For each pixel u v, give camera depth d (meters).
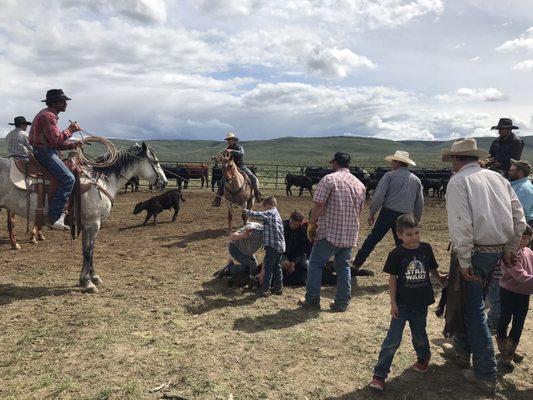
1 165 5.46
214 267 7.24
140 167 6.57
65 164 5.60
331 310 5.31
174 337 4.35
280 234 5.68
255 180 10.73
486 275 3.42
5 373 3.58
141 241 9.64
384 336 4.51
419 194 6.30
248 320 4.88
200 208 15.90
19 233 10.20
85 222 5.83
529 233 3.87
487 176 3.41
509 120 6.70
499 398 3.42
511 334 3.82
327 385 3.51
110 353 3.96
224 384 3.44
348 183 5.11
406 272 3.46
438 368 3.85
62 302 5.38
